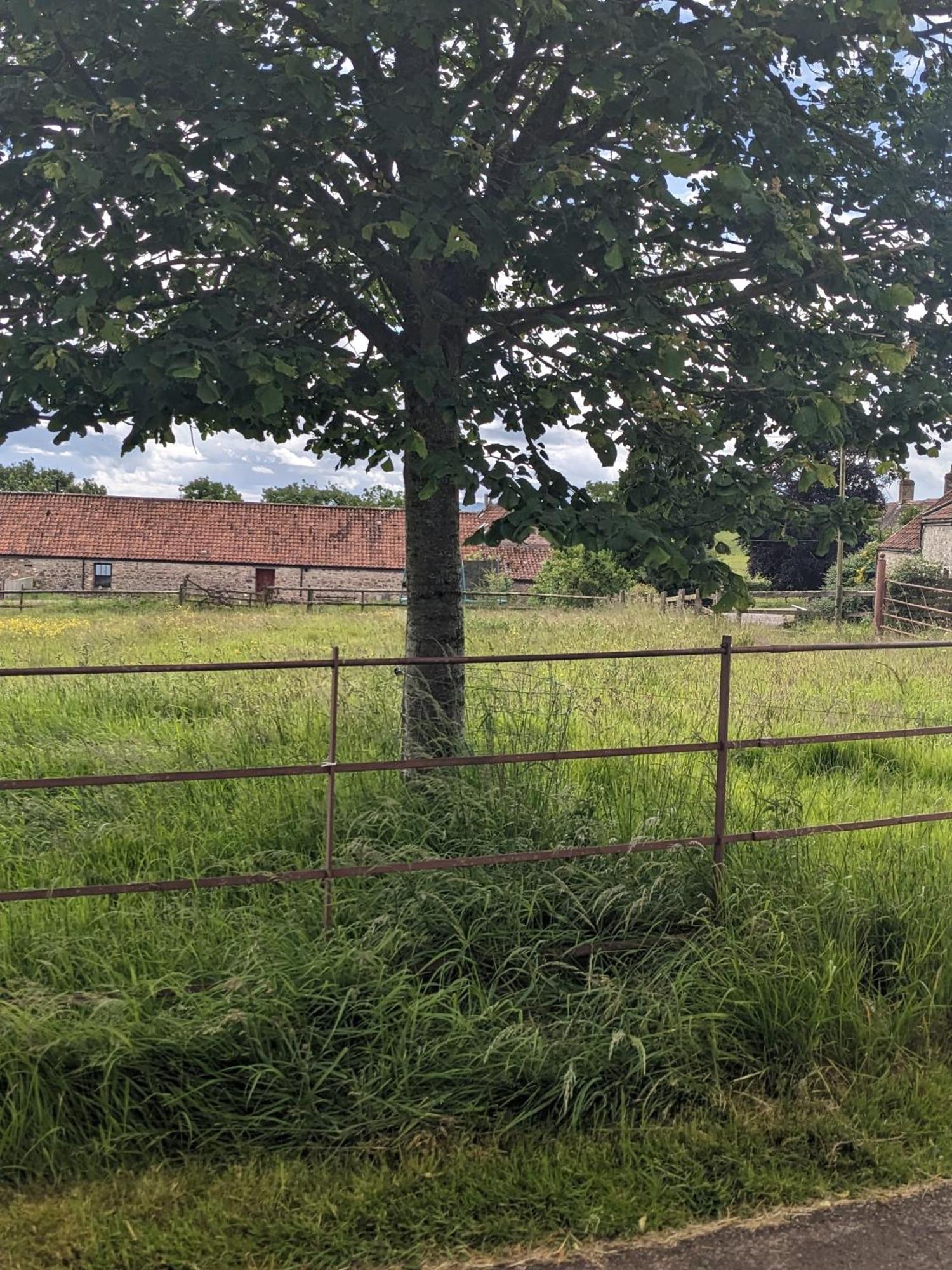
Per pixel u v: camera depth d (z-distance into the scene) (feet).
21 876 12.32
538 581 96.89
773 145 11.69
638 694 23.21
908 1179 8.52
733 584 12.48
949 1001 11.03
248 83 10.29
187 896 11.37
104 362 10.39
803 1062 9.95
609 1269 7.40
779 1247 7.67
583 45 10.90
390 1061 9.26
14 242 11.23
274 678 24.58
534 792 13.61
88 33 10.08
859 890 12.48
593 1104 9.27
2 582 123.85
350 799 13.69
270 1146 8.63
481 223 11.07
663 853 12.23
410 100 10.76
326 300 13.02
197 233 9.91
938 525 120.57
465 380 12.76
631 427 14.03
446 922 10.87
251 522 150.51
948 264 12.93
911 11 12.80
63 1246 7.38
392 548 149.07
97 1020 9.04
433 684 14.67
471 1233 7.70
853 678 31.35
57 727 21.21
